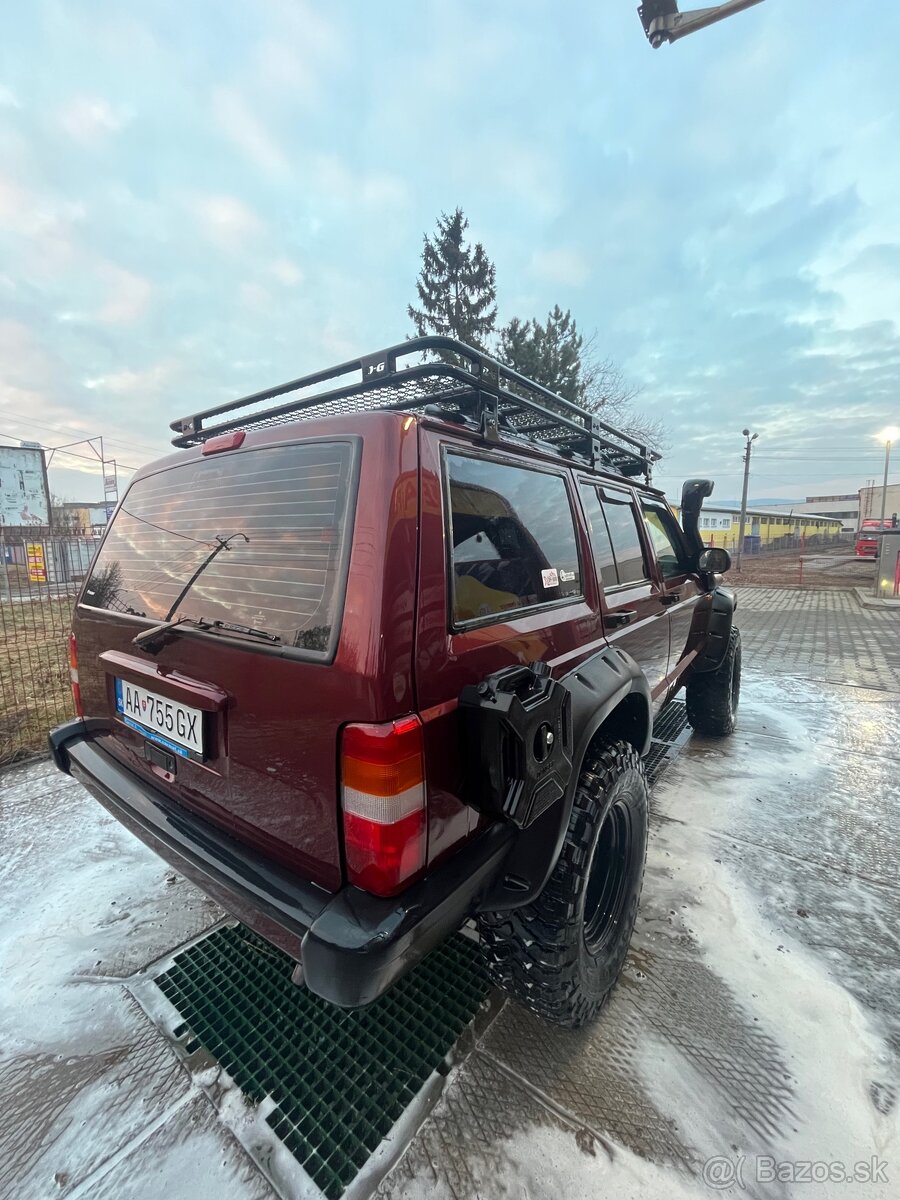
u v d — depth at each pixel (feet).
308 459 4.59
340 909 3.80
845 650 24.16
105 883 8.13
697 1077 5.30
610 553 7.81
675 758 12.65
